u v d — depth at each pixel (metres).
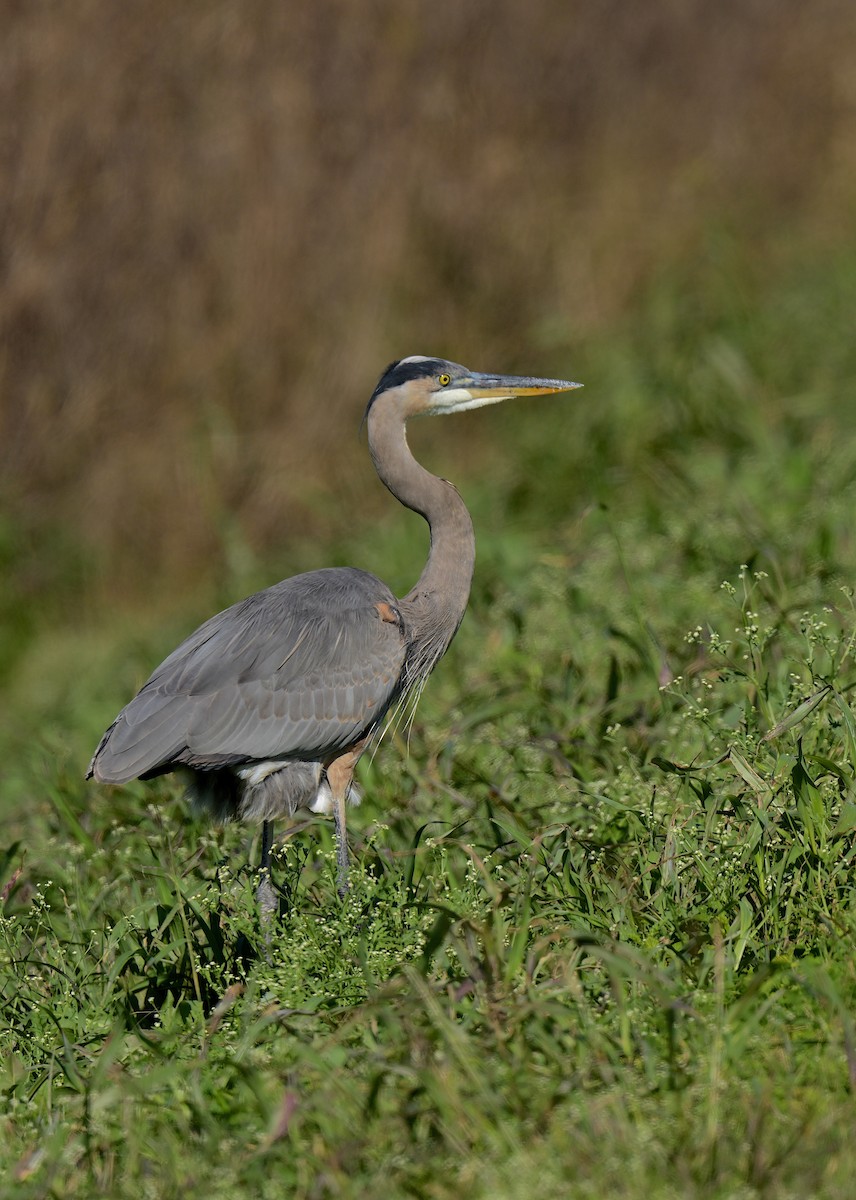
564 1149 5.88
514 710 10.89
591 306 21.27
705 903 7.71
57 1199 6.34
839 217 23.77
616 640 11.72
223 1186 6.05
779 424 16.78
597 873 8.08
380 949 7.82
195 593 18.95
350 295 20.09
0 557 19.53
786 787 8.11
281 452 19.62
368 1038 7.05
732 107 24.50
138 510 19.73
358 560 16.70
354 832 9.94
